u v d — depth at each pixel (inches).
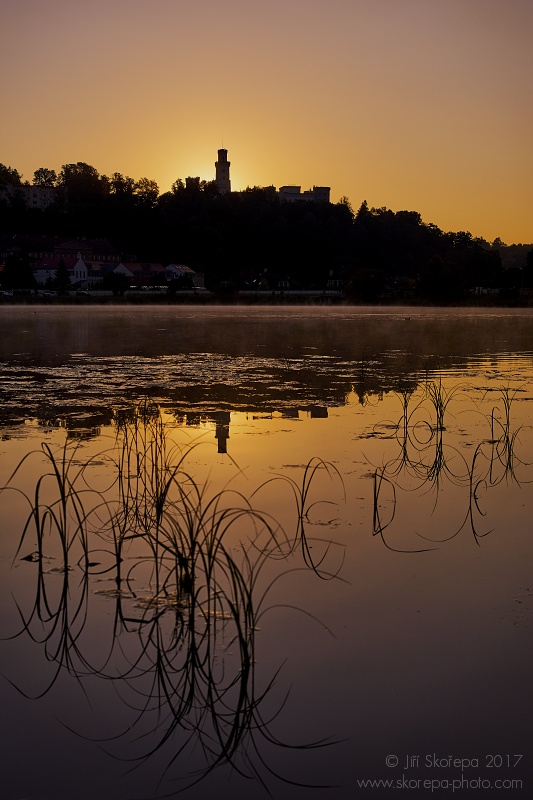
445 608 222.5
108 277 4562.0
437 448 412.5
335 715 174.1
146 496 320.8
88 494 325.7
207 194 7426.2
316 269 6466.5
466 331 1601.9
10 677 188.2
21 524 291.1
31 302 3949.3
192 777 156.3
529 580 242.5
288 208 7514.8
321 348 1124.5
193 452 399.9
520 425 484.1
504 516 305.1
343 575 245.9
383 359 938.7
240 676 187.5
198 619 216.1
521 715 173.3
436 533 284.7
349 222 7672.2
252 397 596.7
